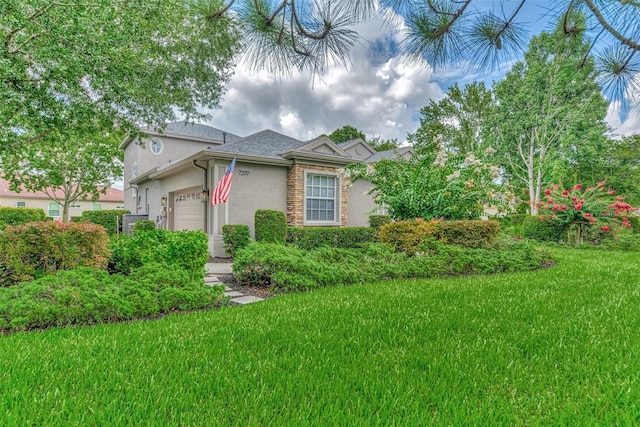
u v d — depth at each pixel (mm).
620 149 23484
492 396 1992
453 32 2342
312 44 2527
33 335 2975
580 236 12133
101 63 6125
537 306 3906
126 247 5527
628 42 2113
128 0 5906
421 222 7656
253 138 11586
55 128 6910
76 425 1693
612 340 2844
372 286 5195
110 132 9102
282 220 9336
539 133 21469
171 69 7672
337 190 11250
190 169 10891
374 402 1910
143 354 2562
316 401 1938
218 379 2168
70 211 26781
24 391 1982
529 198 24156
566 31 2307
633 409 1827
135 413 1792
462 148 27188
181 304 3980
